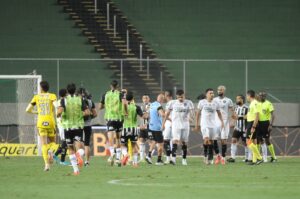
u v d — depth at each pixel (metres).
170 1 142.88
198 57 133.88
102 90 119.44
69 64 123.06
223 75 121.94
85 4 140.38
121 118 72.00
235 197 42.62
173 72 120.25
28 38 134.25
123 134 71.88
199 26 140.38
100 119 103.81
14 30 135.38
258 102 77.62
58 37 134.75
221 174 61.03
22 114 98.31
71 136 61.03
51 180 54.44
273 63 123.31
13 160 82.31
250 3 143.75
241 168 69.12
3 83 112.19
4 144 95.12
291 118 111.06
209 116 76.06
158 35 137.50
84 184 51.03
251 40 138.25
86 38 134.88
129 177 57.41
